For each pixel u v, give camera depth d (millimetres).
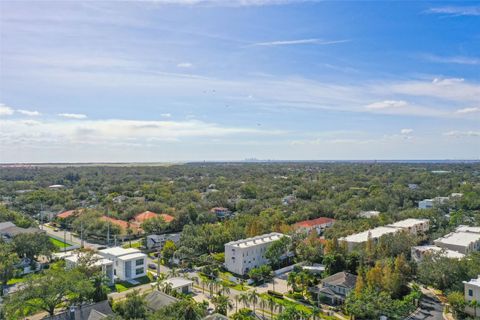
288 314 71000
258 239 120000
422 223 146500
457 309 78375
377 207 184250
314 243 117500
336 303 86188
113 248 115875
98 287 80062
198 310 70875
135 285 99750
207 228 136625
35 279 74875
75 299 78062
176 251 118438
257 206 187250
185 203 195875
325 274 100812
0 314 69750
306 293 91188
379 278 86250
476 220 152000
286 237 116312
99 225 148250
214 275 105438
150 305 74750
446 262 90500
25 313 72438
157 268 111938
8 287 95375
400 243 111812
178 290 90438
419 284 96500
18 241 114000
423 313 81188
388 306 76000
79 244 139750
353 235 125562
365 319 77438
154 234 150500
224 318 70188
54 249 121312
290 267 113438
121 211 183000
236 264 110125
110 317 63062
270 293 92188
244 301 82688
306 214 167000
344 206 181125
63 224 168500
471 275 87125
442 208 182625
